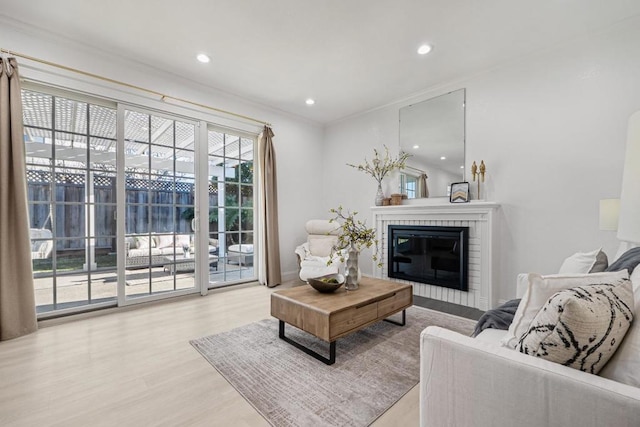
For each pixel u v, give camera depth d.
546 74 2.91
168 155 3.45
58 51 2.69
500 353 0.90
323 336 1.96
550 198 2.89
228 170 4.09
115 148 3.09
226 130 4.03
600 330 0.80
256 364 1.99
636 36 2.45
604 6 2.29
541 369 0.82
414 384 1.76
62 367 1.94
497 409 0.88
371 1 2.25
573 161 2.76
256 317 2.91
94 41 2.76
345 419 1.46
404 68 3.27
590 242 2.67
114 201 3.10
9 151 2.40
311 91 3.88
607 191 2.59
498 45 2.83
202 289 3.67
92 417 1.47
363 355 2.12
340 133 4.98
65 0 2.23
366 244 2.60
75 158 2.88
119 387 1.72
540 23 2.50
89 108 2.95
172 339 2.38
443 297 3.56
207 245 3.74
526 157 3.03
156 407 1.55
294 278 4.73
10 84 2.41
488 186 3.29
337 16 2.42
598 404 0.73
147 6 2.30
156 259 3.36
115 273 3.10
